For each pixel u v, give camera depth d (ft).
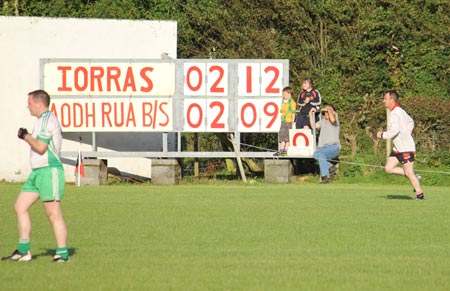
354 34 291.79
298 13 292.81
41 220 139.74
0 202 170.19
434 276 94.07
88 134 245.24
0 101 248.52
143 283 89.10
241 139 260.42
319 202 169.78
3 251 108.17
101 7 303.89
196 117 227.61
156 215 147.64
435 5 292.20
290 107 223.92
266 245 115.03
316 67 290.97
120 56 252.62
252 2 297.53
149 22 253.03
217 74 227.61
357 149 252.62
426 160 234.99
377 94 284.20
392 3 290.15
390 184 223.30
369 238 121.70
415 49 287.48
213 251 109.70
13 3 307.17
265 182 225.35
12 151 247.91
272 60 227.20
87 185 221.05
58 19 251.19
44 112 96.48
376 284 89.76
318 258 104.83
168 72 227.20
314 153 221.05
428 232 127.75
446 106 238.68
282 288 87.20
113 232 126.82
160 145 250.98
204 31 301.63
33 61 250.16
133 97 227.20
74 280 90.33
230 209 157.17
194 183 225.97
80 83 226.58
